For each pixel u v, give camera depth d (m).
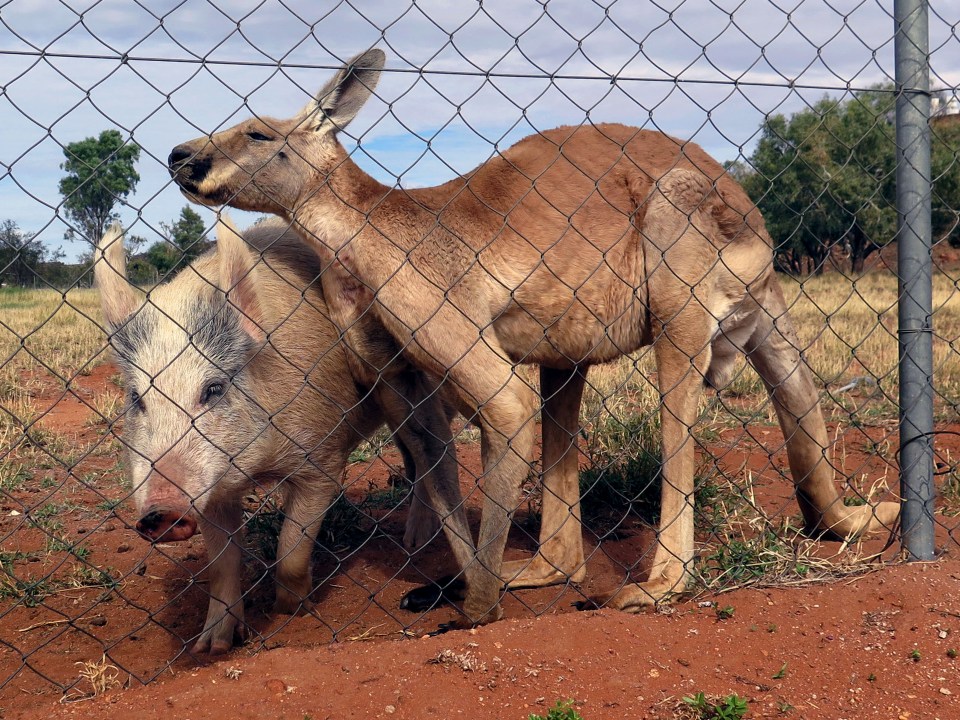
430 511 5.30
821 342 11.75
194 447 3.71
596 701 3.04
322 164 4.14
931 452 4.07
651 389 7.70
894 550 4.42
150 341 3.78
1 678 3.70
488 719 2.93
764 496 5.69
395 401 4.32
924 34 3.90
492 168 4.34
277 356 4.11
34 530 5.56
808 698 3.10
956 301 16.70
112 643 4.09
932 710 3.04
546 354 4.40
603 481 5.60
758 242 4.59
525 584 4.60
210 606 4.12
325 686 3.09
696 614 3.67
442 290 4.00
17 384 10.04
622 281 4.36
